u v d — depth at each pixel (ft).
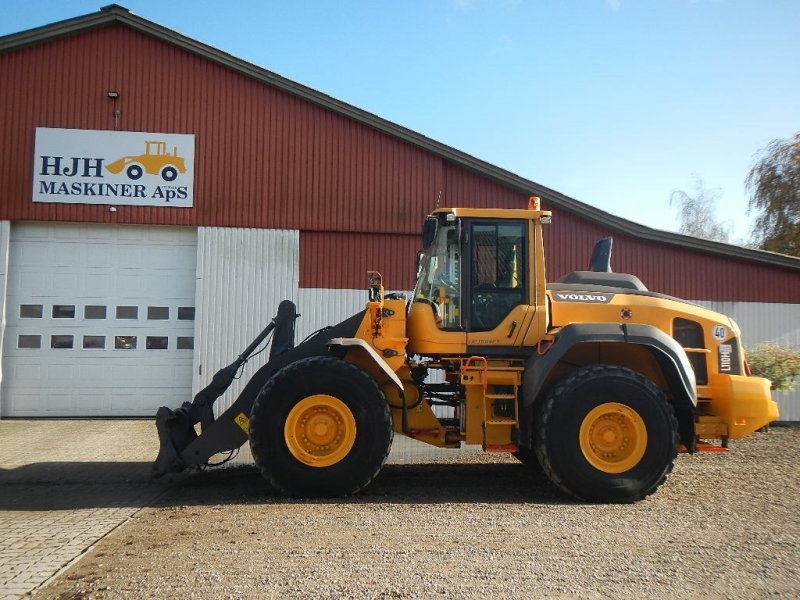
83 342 39.50
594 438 20.10
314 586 12.61
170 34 39.75
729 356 22.34
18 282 39.22
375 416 20.10
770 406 21.31
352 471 19.94
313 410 20.22
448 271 22.24
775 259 42.75
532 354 21.53
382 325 21.90
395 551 14.70
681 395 21.08
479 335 21.75
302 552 14.61
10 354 38.91
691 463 26.55
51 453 29.01
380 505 19.25
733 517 18.01
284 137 40.81
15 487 22.30
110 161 39.55
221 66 40.52
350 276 40.88
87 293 39.70
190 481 23.16
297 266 40.55
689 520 17.66
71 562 14.11
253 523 17.10
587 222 42.45
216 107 40.42
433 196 41.55
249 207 40.40
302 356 21.70
